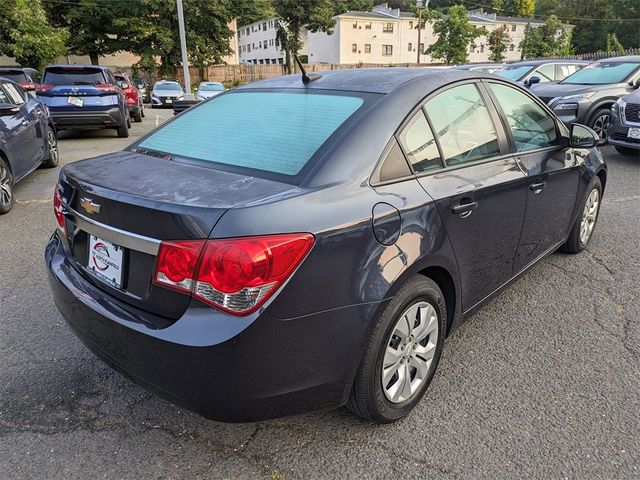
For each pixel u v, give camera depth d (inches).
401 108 98.6
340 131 92.8
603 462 88.4
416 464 88.4
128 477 85.7
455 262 102.3
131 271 82.7
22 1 1085.1
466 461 89.0
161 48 1366.9
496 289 124.8
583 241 181.2
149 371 79.4
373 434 95.3
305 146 92.3
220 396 75.6
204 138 106.6
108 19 1408.7
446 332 109.4
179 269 74.4
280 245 73.1
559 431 95.9
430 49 1617.9
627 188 276.1
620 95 381.7
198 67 1512.1
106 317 82.7
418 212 92.1
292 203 77.9
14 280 161.3
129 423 98.4
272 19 2652.6
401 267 87.2
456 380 111.3
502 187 114.7
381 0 3245.6
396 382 95.2
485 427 97.0
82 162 105.6
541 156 135.0
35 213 235.1
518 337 128.6
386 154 92.4
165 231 76.0
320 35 2423.7
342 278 79.8
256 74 1723.7
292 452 91.2
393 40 2400.3
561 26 1765.5
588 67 429.7
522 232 129.3
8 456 89.7
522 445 92.4
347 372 83.8
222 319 73.0
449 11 1574.8
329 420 99.2
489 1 2982.3
